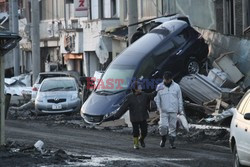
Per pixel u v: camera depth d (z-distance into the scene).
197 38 53.50
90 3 87.94
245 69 53.53
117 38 76.06
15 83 81.56
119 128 44.91
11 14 85.12
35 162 27.44
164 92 33.03
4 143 32.25
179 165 27.02
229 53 54.16
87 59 87.69
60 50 95.56
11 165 26.70
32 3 74.06
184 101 47.94
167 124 33.09
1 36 30.44
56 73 64.31
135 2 57.38
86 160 28.50
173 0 70.12
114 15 83.50
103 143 35.78
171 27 53.00
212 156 29.97
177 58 51.94
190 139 37.09
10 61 105.62
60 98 55.72
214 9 65.25
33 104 62.47
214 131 39.06
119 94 47.88
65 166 26.50
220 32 60.75
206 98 48.41
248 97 25.11
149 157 29.69
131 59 50.53
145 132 33.31
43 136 39.72
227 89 50.03
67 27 94.94
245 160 23.39
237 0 62.12
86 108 47.69
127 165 26.92
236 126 24.59
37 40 74.12
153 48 51.12
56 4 98.50
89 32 85.44
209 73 51.88
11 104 69.12
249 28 57.97
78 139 37.94
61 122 49.59
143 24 61.09
